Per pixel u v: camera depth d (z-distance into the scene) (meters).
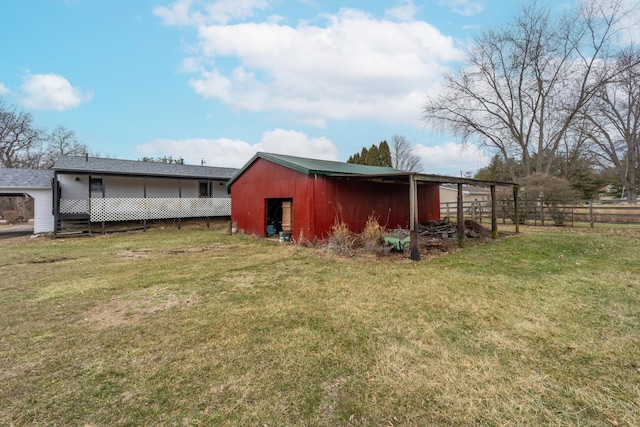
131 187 16.00
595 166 23.33
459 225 8.47
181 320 3.57
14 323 3.54
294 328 3.30
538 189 14.55
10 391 2.28
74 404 2.13
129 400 2.16
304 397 2.17
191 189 18.02
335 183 9.65
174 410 2.05
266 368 2.54
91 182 14.83
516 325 3.28
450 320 3.45
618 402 2.05
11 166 26.28
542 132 19.27
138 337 3.14
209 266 6.43
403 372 2.44
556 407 2.02
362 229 10.40
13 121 25.58
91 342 3.04
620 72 16.23
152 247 9.32
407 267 6.07
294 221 9.66
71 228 12.87
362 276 5.41
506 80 19.67
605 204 15.04
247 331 3.24
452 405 2.05
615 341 2.88
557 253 7.22
